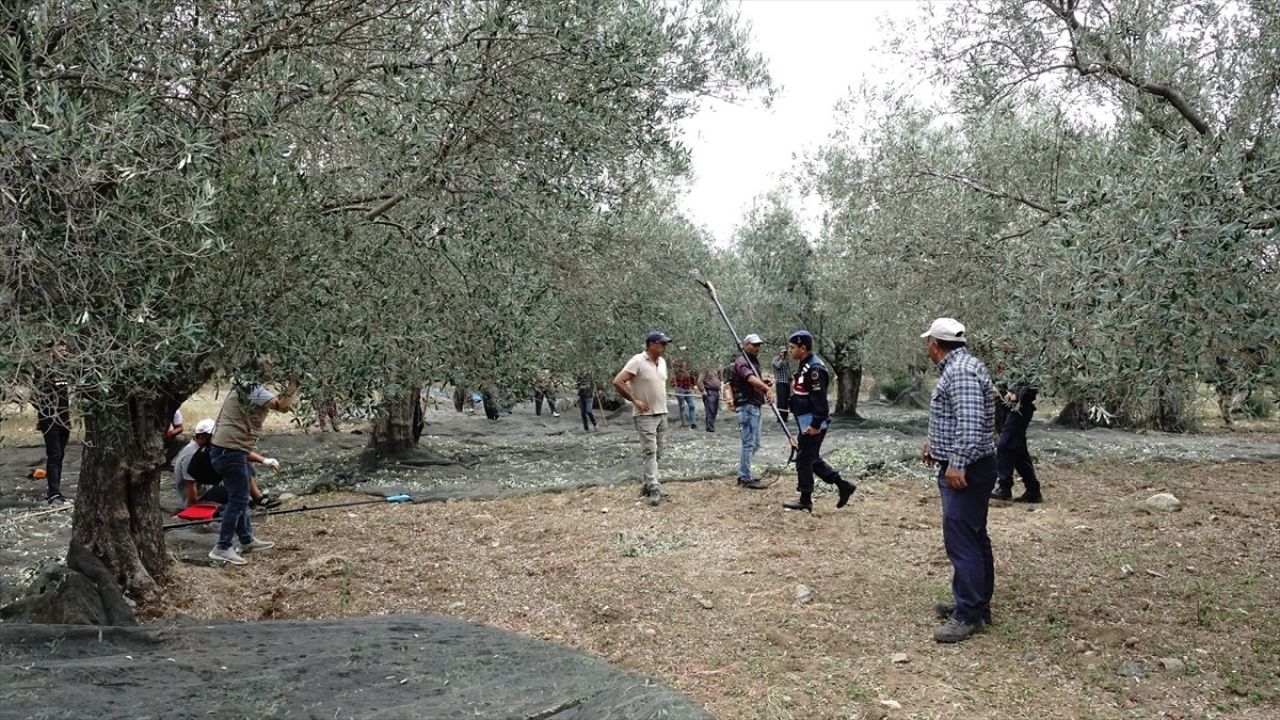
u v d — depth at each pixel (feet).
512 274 19.06
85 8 11.51
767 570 21.08
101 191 11.68
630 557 22.68
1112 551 21.54
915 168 26.89
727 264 56.80
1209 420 57.47
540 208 18.60
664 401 30.12
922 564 21.25
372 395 16.66
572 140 17.01
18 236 9.82
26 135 9.34
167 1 12.99
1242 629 15.94
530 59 16.19
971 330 23.20
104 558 18.66
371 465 39.78
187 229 12.16
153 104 12.19
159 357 12.09
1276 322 11.22
